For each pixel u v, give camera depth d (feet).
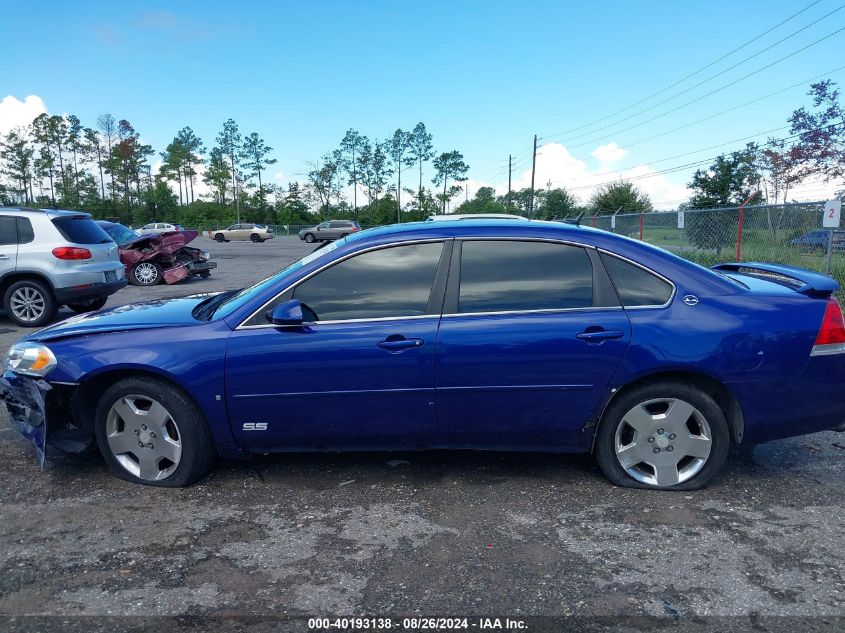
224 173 286.87
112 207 277.85
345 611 8.05
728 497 11.32
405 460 13.05
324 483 11.98
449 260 11.47
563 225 12.01
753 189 86.63
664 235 55.72
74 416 12.15
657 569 8.98
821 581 8.68
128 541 9.85
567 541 9.79
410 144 308.19
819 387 11.11
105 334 11.59
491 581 8.70
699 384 11.32
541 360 10.93
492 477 12.21
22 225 29.96
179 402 11.30
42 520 10.55
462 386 11.03
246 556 9.40
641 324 10.96
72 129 287.89
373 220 292.81
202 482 12.03
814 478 12.16
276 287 11.45
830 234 30.78
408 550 9.55
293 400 11.14
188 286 50.21
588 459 13.07
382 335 10.98
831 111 65.41
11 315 30.35
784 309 11.12
